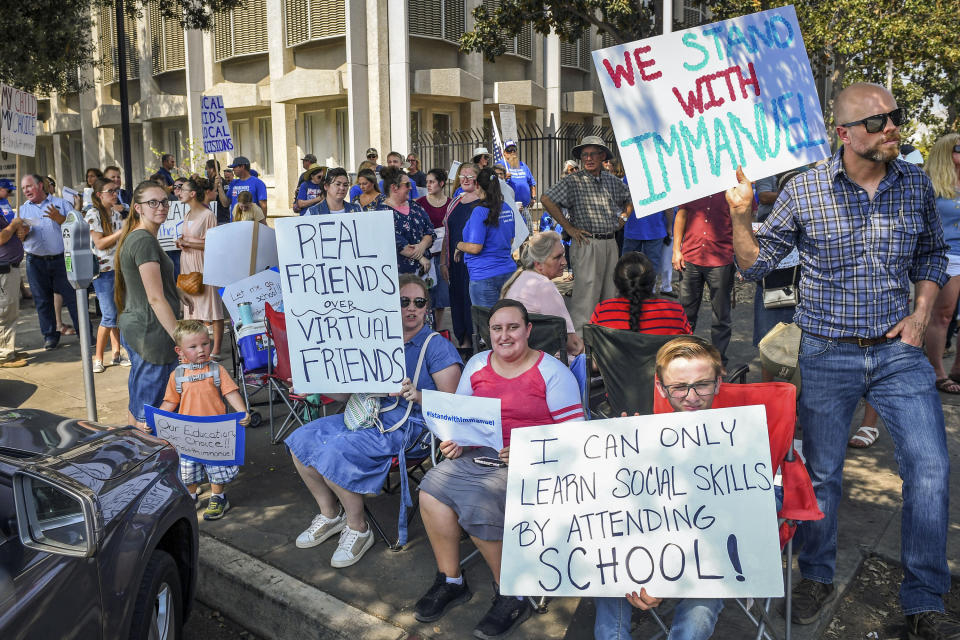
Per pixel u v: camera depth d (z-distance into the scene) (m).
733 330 8.32
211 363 4.54
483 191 6.73
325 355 3.98
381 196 7.70
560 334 4.26
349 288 3.91
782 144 3.36
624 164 3.35
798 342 3.33
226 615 3.89
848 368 3.12
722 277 6.40
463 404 3.46
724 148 3.36
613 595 2.79
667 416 2.83
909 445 3.05
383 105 19.30
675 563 2.75
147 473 2.99
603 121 27.56
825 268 3.11
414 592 3.68
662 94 3.34
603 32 17.02
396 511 4.48
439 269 8.45
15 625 2.06
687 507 2.77
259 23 21.69
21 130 7.58
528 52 23.64
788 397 2.90
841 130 2.96
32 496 2.34
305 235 3.93
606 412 4.86
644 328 4.34
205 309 7.51
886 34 18.02
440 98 20.69
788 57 3.36
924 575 3.09
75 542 2.37
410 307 3.94
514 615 3.35
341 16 19.38
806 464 3.32
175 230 7.91
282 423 5.94
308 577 3.82
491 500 3.35
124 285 4.65
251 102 22.14
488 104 22.64
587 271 6.88
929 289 3.08
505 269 6.86
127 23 26.19
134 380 4.62
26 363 8.05
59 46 17.52
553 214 6.88
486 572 3.85
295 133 21.73
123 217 9.26
